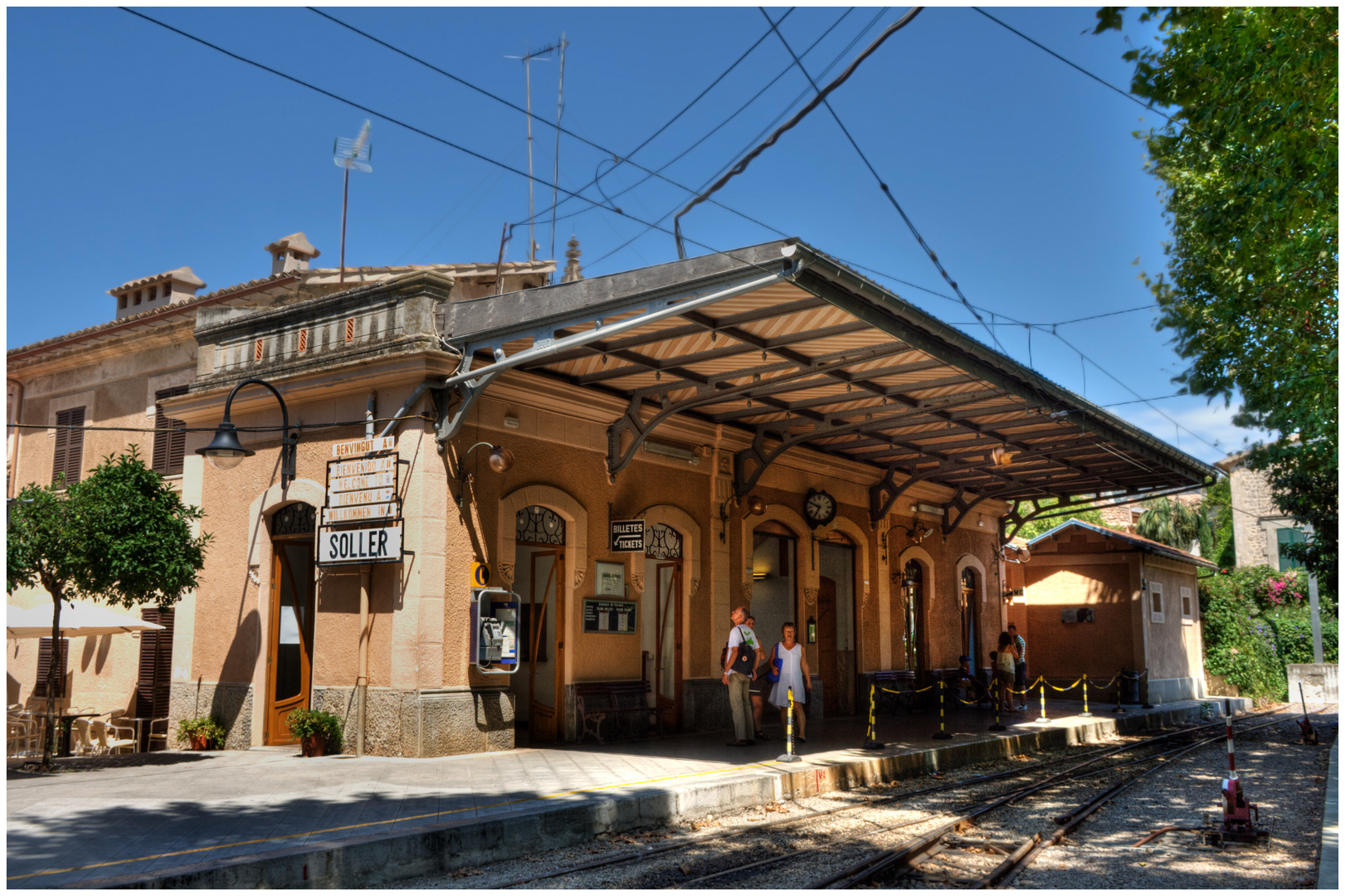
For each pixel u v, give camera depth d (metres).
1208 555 40.38
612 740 13.56
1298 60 8.98
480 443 12.32
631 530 13.70
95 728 14.09
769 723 16.67
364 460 12.16
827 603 18.81
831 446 17.73
